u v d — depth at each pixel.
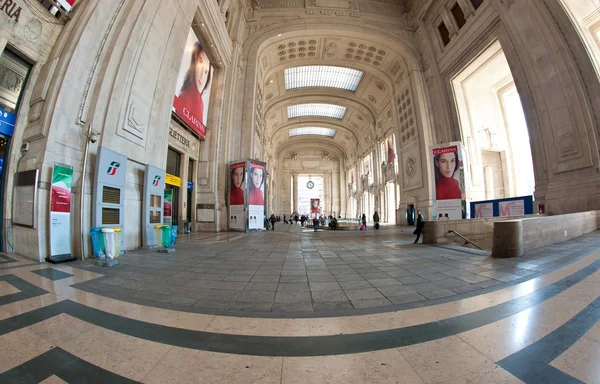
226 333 2.16
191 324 2.34
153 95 8.18
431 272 4.28
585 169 10.52
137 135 7.48
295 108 33.66
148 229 7.54
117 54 6.85
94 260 5.42
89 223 5.93
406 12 20.80
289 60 22.80
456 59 17.14
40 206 5.18
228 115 15.91
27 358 1.76
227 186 15.55
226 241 9.29
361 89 27.92
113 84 6.67
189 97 12.24
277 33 19.33
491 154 19.94
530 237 6.08
